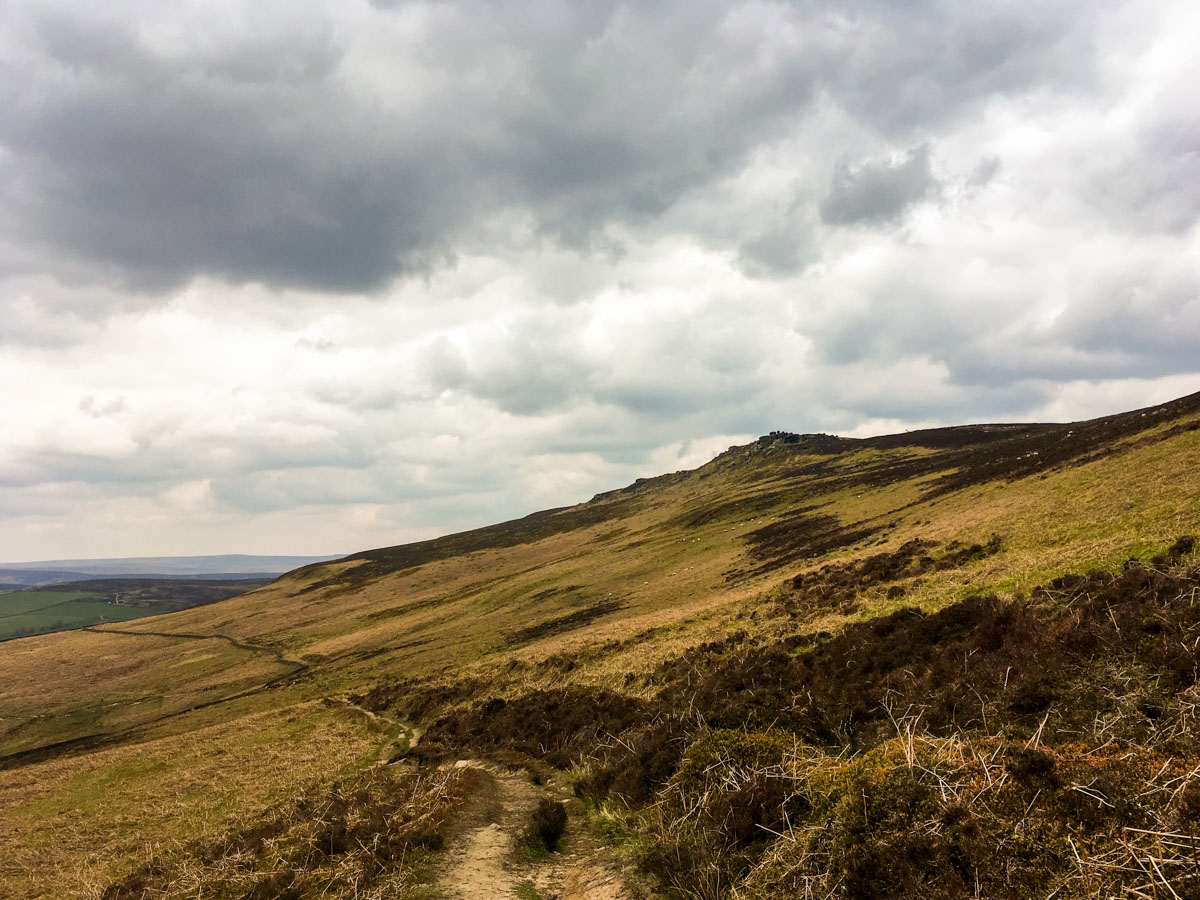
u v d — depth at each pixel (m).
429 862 10.09
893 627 19.56
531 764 19.88
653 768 12.51
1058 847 5.44
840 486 115.12
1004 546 31.39
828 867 6.68
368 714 51.91
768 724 12.64
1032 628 13.69
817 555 60.09
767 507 118.19
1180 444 37.00
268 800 32.22
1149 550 19.22
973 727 9.80
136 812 35.62
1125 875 4.89
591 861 9.92
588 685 34.84
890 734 11.14
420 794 15.05
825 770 8.87
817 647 21.94
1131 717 7.74
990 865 5.54
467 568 174.00
